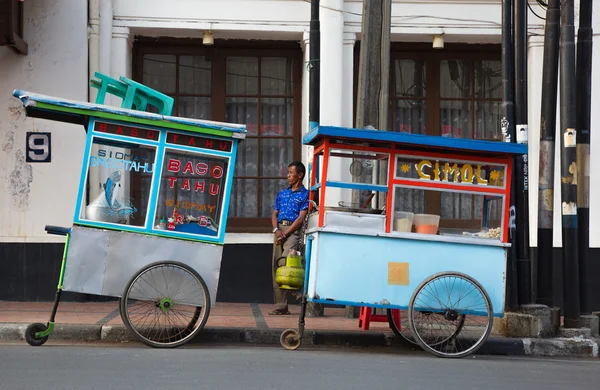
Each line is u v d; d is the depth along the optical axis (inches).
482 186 342.0
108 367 266.4
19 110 463.5
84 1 466.6
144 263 332.8
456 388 245.8
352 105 488.7
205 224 340.2
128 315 327.6
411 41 504.1
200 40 499.8
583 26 392.8
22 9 461.4
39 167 464.4
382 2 419.2
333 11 484.4
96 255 329.1
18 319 377.1
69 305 448.5
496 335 386.0
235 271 483.5
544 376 281.1
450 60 512.7
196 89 503.8
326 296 326.0
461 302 331.9
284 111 509.0
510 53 389.1
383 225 331.6
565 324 386.3
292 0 483.8
